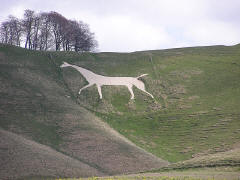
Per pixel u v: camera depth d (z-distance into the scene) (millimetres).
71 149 42281
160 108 62688
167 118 58844
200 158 36781
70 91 66188
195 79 72062
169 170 34438
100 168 38062
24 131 44438
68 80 69812
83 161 39312
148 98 65750
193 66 78438
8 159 33781
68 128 48656
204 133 52031
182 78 72750
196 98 64688
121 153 43031
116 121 58781
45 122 49125
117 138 48844
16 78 62906
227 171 30047
